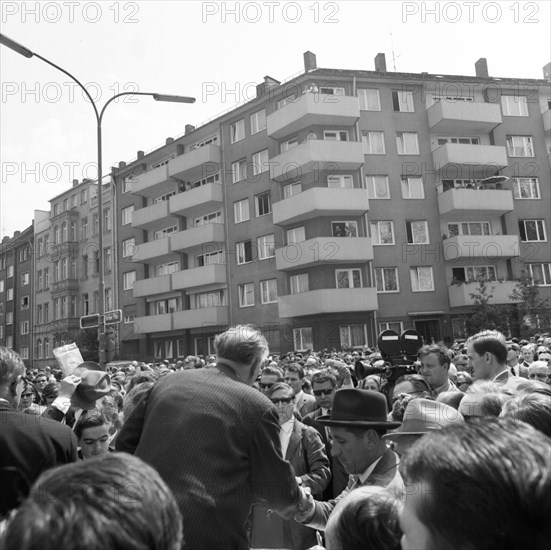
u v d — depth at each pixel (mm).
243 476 2439
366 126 28469
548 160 30141
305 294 25969
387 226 27766
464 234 28438
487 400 2869
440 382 4691
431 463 957
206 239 31250
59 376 16234
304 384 7371
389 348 5777
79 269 42156
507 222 28828
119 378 10328
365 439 2648
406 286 27250
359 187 27406
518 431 991
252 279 29812
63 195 44906
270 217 29344
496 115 28984
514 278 27531
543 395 2152
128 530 807
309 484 3850
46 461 2430
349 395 2760
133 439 2660
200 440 2393
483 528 868
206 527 2225
